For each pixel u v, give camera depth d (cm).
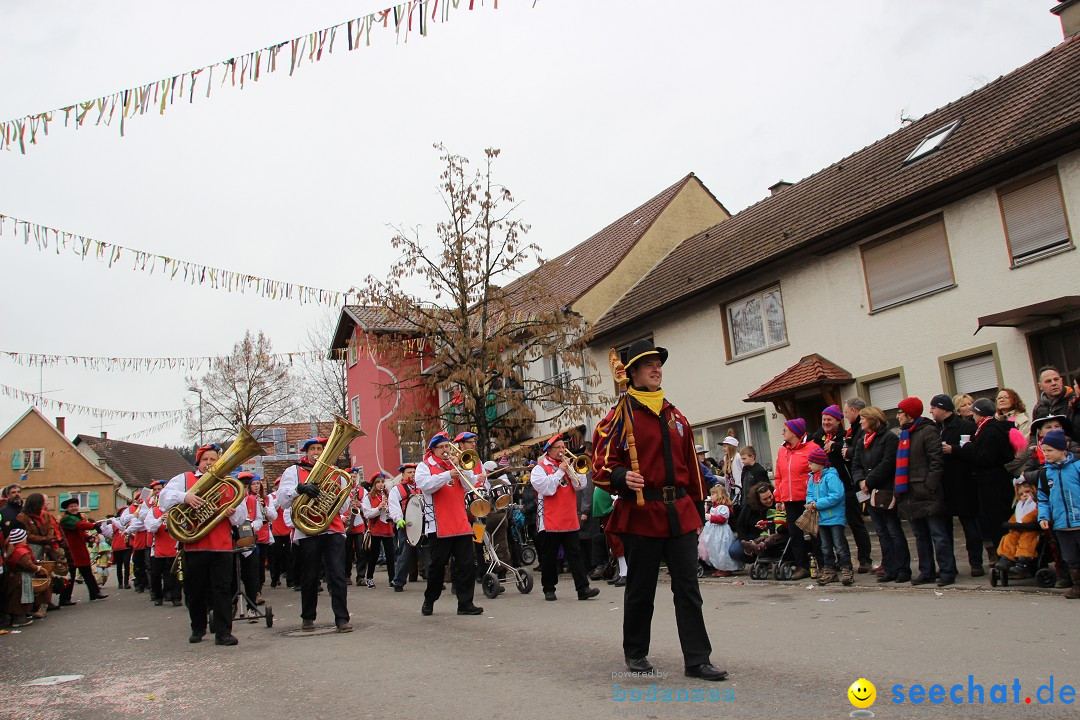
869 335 1602
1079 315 1243
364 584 1513
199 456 874
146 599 1537
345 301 1553
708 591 1017
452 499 962
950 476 902
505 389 1862
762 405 1836
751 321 1891
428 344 1881
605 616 865
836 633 671
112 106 845
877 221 1556
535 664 627
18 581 1135
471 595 959
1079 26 1614
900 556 928
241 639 868
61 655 852
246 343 4069
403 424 1844
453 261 1788
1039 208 1329
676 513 543
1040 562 819
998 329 1377
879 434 949
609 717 462
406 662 671
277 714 527
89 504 5112
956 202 1449
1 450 5006
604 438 561
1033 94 1477
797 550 1023
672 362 2091
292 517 878
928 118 1802
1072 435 810
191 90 830
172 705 573
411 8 751
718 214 2592
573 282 2639
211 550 834
